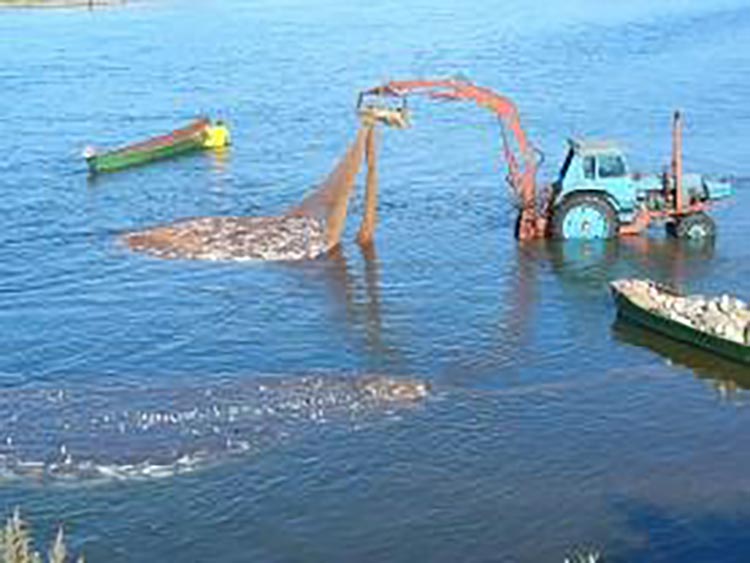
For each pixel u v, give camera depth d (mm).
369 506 29062
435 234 52812
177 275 47531
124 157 66625
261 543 27562
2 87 94750
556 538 27500
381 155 68312
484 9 145625
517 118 52312
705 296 43688
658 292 41625
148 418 33812
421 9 146750
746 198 57250
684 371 36844
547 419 33594
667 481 29984
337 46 114500
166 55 110812
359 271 47781
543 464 30969
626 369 37156
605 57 105000
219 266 48531
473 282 46188
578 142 51469
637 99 84250
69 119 81750
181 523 28438
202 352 39312
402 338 40312
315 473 30641
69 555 27047
